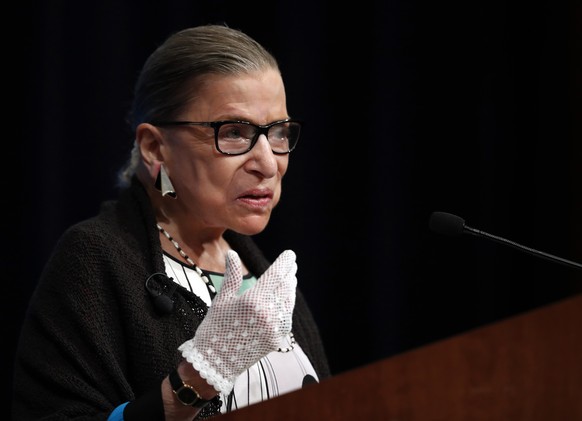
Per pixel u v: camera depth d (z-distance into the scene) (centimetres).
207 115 562
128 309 536
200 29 588
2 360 950
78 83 977
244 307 478
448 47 1174
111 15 989
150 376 531
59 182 969
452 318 1185
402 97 1155
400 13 1153
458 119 1181
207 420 334
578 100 1219
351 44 1132
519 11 1208
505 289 1211
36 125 958
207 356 475
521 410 324
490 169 1198
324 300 1135
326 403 328
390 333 1157
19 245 955
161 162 580
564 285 1228
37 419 517
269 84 571
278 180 582
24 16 954
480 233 557
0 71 945
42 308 537
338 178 1134
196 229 596
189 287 575
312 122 1118
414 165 1163
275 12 1090
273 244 1120
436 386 325
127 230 576
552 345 325
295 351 603
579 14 1220
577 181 1224
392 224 1154
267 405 328
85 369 518
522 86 1214
